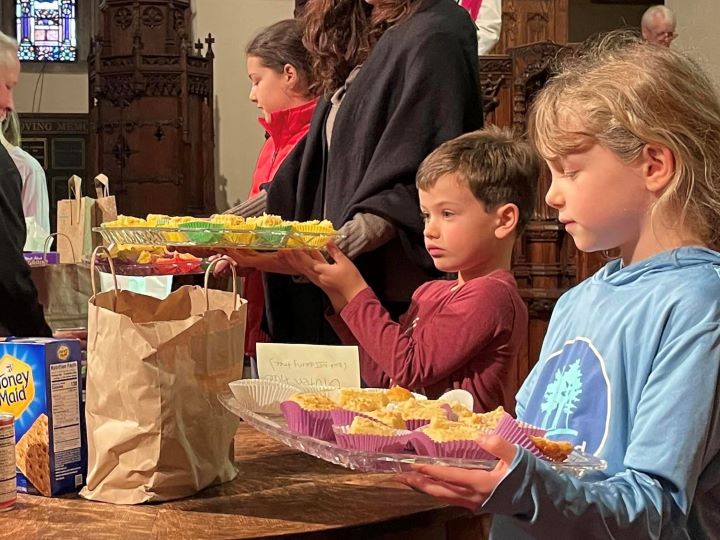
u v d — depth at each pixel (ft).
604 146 3.43
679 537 3.17
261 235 5.11
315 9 6.92
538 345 14.20
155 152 21.21
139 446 4.03
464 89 6.18
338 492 4.18
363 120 6.29
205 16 23.75
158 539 3.58
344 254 5.74
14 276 6.50
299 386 4.85
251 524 3.75
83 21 26.89
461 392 4.55
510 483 2.98
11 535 3.64
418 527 3.92
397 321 6.37
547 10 20.26
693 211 3.44
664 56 3.51
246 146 23.93
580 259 14.37
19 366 4.22
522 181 5.51
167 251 5.68
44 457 4.17
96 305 4.33
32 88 26.58
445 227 5.46
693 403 3.15
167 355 4.02
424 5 6.36
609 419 3.44
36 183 13.55
